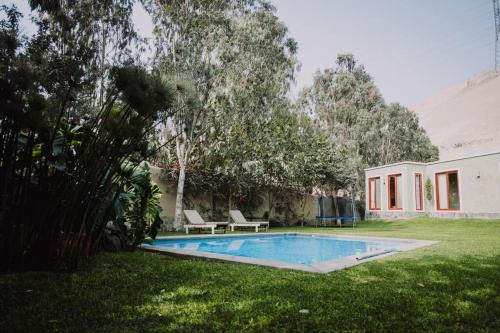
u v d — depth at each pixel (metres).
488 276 4.05
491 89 159.38
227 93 15.23
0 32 3.99
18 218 3.89
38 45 9.85
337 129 27.23
